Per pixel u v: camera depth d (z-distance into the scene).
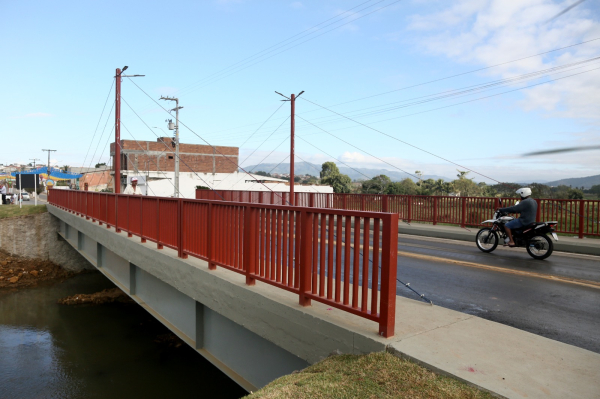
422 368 3.39
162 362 14.38
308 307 4.64
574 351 3.72
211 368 13.98
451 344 3.80
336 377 3.41
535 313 5.84
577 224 13.59
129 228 10.57
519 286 7.46
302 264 4.61
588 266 9.51
